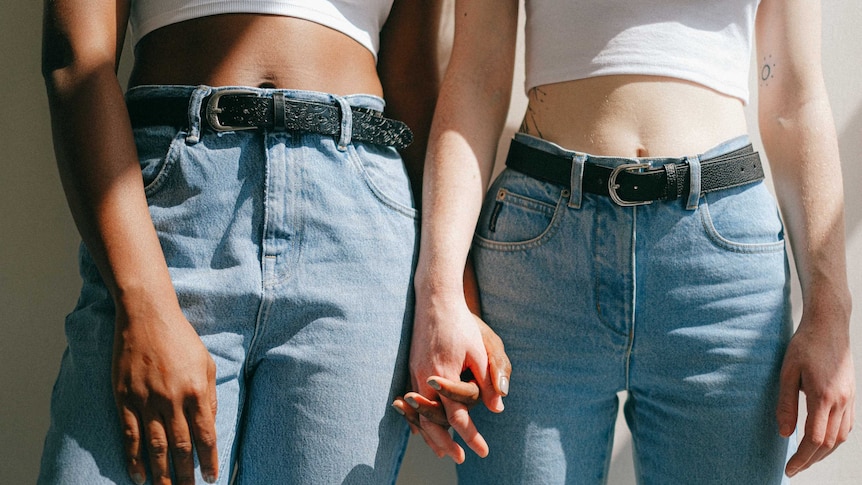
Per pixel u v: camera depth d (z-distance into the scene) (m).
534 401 1.00
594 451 1.07
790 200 1.00
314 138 0.90
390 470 0.96
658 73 0.96
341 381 0.89
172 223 0.86
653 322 0.95
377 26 1.04
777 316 0.96
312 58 0.93
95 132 0.80
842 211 0.98
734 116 1.00
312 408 0.88
